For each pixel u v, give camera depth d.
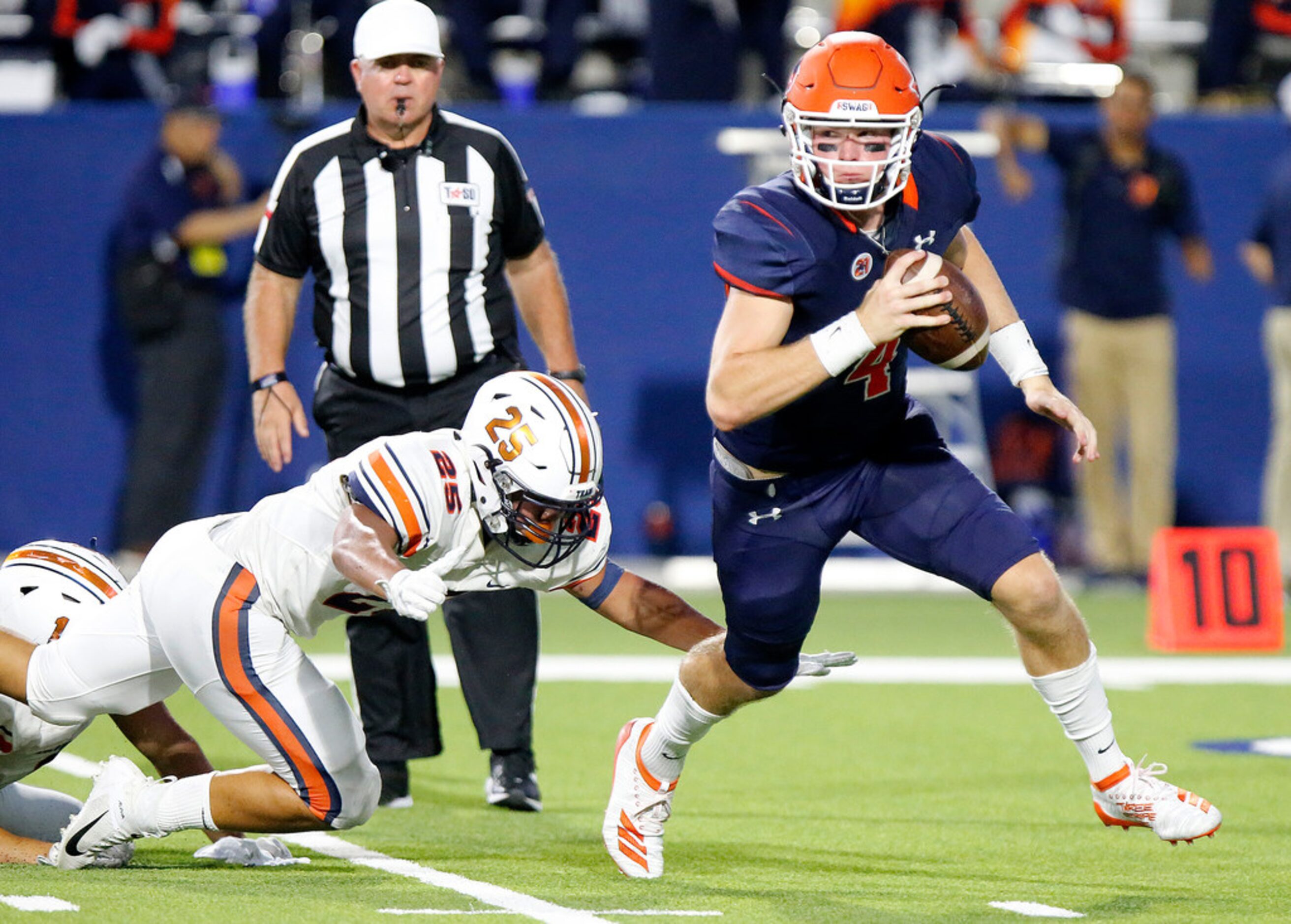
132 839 11.79
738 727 19.95
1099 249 33.06
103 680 11.68
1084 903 10.89
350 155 15.12
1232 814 14.72
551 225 34.53
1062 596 11.68
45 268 33.56
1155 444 33.62
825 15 41.41
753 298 11.06
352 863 12.30
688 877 11.89
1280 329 32.91
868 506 12.01
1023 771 17.14
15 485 33.59
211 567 11.46
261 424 15.35
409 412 15.37
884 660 25.80
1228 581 27.38
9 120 33.34
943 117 34.03
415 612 9.81
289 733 11.35
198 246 31.48
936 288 10.30
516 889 11.22
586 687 22.98
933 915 10.38
